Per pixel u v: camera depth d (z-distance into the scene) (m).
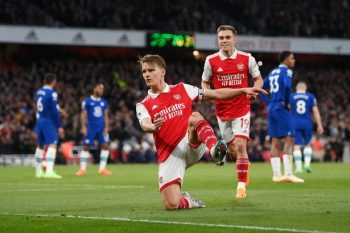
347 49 47.78
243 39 45.44
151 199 12.57
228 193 13.98
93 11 44.97
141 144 36.97
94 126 23.53
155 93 10.39
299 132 23.73
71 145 34.69
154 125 9.81
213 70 13.80
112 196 13.37
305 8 50.59
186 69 48.94
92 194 13.99
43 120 21.39
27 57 48.12
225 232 7.85
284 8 50.00
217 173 23.23
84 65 45.69
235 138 13.10
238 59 13.70
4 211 10.60
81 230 8.20
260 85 13.65
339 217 9.32
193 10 47.81
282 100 17.88
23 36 41.59
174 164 10.23
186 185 16.86
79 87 42.88
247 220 8.98
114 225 8.52
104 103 23.59
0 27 41.03
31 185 17.28
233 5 50.06
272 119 18.06
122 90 43.34
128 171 25.50
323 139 41.38
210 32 46.50
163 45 43.19
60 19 44.47
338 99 48.91
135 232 7.95
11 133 34.91
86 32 42.88
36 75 43.44
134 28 45.00
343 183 17.41
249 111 13.46
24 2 43.59
